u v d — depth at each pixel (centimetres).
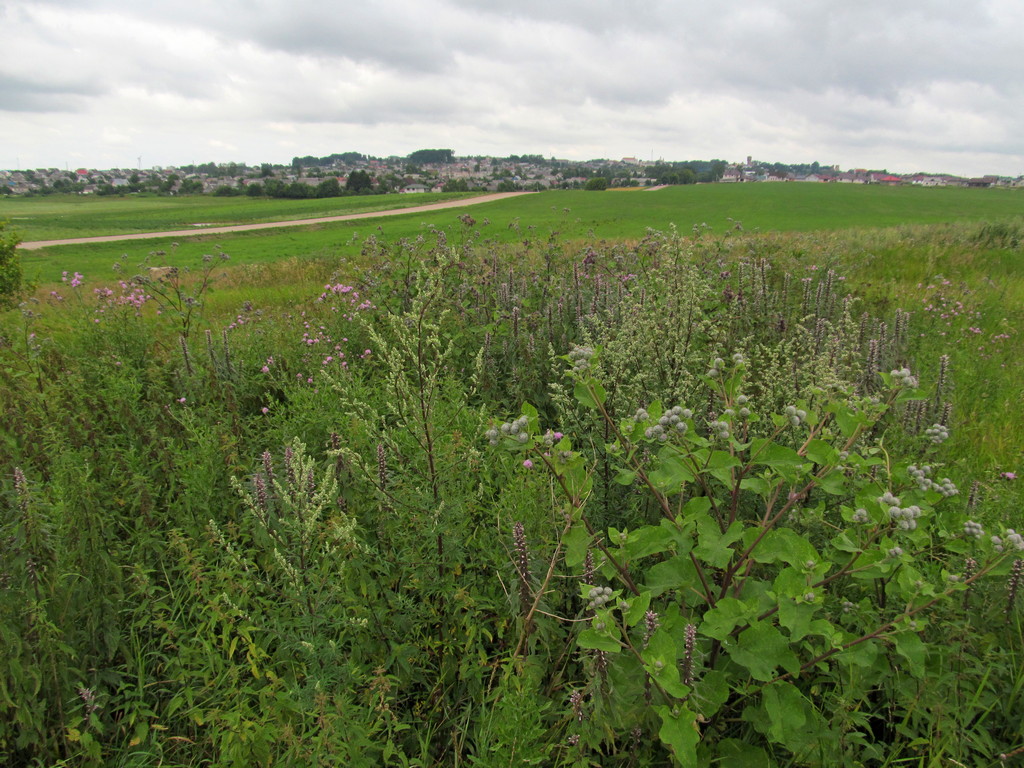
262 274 1744
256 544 340
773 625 236
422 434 316
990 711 251
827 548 286
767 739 239
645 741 230
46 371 583
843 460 243
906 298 955
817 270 913
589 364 260
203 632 282
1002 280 1229
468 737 268
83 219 8844
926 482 255
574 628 273
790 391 417
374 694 245
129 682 293
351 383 506
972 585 271
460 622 285
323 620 261
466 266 737
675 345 468
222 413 486
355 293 736
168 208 11081
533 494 321
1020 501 358
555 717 257
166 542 331
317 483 356
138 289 791
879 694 266
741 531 235
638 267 765
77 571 293
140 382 554
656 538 244
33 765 256
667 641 199
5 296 1230
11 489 336
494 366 575
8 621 257
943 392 512
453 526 297
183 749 263
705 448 255
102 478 387
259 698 258
